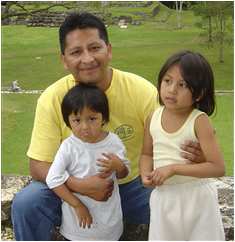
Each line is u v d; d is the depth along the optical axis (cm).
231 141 762
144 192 308
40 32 1900
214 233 272
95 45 283
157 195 278
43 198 289
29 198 287
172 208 273
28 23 2006
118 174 287
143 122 302
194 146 266
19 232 292
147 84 306
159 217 276
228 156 697
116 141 286
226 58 1425
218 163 264
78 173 281
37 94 1106
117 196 293
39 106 302
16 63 1438
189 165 263
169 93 261
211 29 1460
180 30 1866
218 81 1202
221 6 1386
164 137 272
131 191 307
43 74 1309
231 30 1429
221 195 371
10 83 1219
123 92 298
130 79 302
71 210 288
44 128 298
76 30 283
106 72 294
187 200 271
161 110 278
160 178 262
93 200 284
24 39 1789
